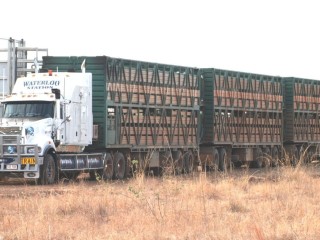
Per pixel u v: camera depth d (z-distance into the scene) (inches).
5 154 2128.4
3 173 2177.7
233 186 1872.5
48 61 2630.4
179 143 3004.4
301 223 1213.1
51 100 2263.8
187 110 3073.3
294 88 3917.3
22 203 1460.4
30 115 2245.3
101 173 2518.5
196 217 1290.6
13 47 3120.1
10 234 1128.2
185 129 3053.6
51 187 2031.3
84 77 2432.3
